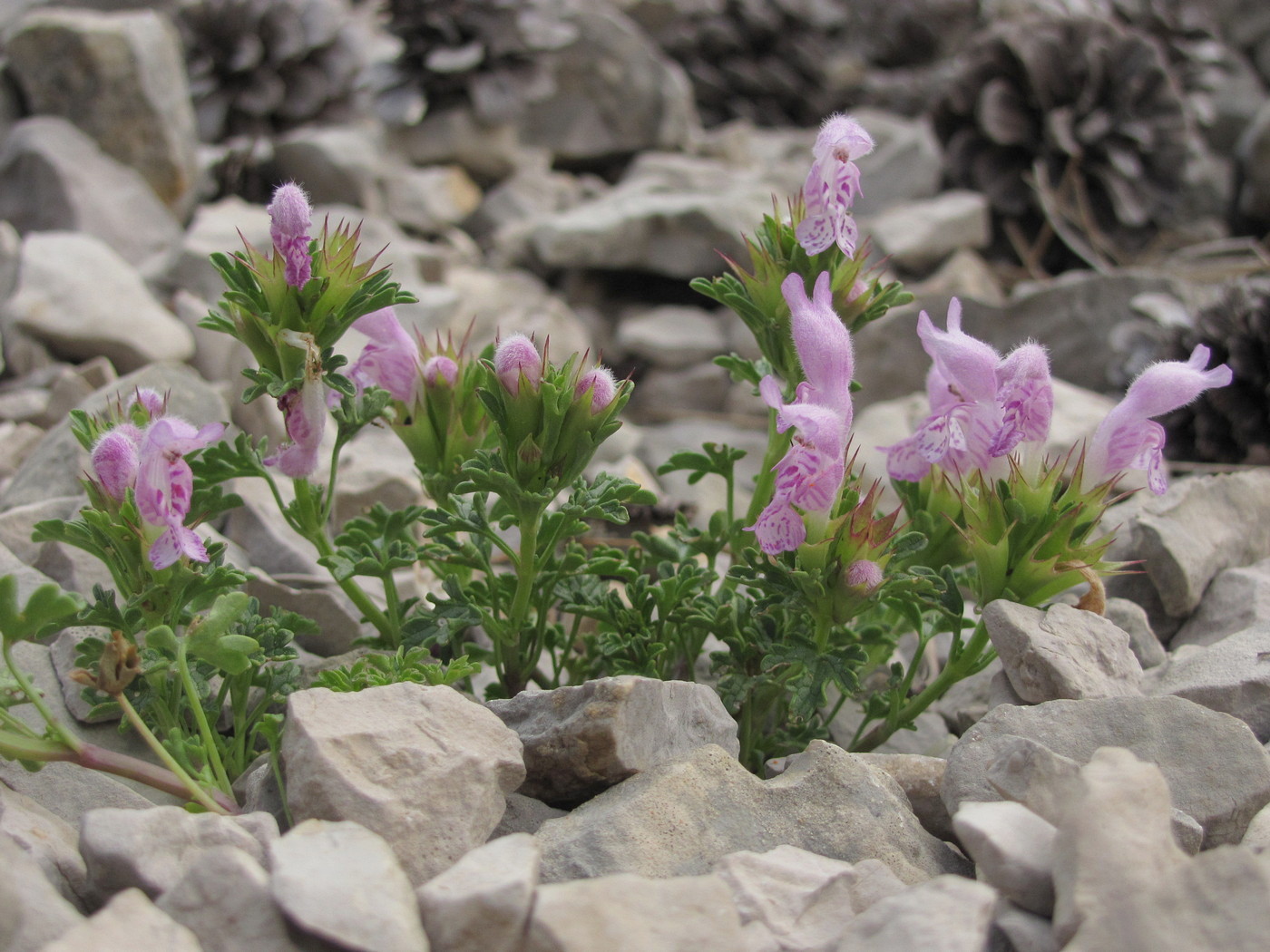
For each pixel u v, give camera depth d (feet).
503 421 0.69
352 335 1.23
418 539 0.97
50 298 1.22
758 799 0.66
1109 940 0.54
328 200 1.73
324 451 1.06
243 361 1.11
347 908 0.56
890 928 0.56
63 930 0.56
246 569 0.88
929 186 1.86
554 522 0.73
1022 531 0.73
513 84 1.87
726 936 0.56
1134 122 1.77
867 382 1.50
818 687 0.70
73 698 0.74
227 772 0.73
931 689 0.76
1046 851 0.59
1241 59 2.19
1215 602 0.91
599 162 2.04
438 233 1.79
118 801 0.68
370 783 0.62
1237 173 1.90
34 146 1.48
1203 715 0.67
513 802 0.68
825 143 0.73
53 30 1.51
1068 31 1.78
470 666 0.71
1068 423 1.17
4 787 0.64
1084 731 0.67
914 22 2.34
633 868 0.62
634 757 0.67
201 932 0.56
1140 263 1.73
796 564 0.71
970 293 1.53
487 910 0.56
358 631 0.87
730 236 1.67
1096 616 0.73
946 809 0.68
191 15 1.86
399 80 1.86
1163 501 0.94
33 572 0.83
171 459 0.66
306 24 1.90
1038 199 1.82
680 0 2.31
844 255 0.77
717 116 2.31
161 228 1.54
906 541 0.72
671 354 1.60
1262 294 1.26
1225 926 0.54
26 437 1.11
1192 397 0.73
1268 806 0.65
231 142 1.82
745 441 1.42
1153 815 0.59
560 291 1.73
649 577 0.82
